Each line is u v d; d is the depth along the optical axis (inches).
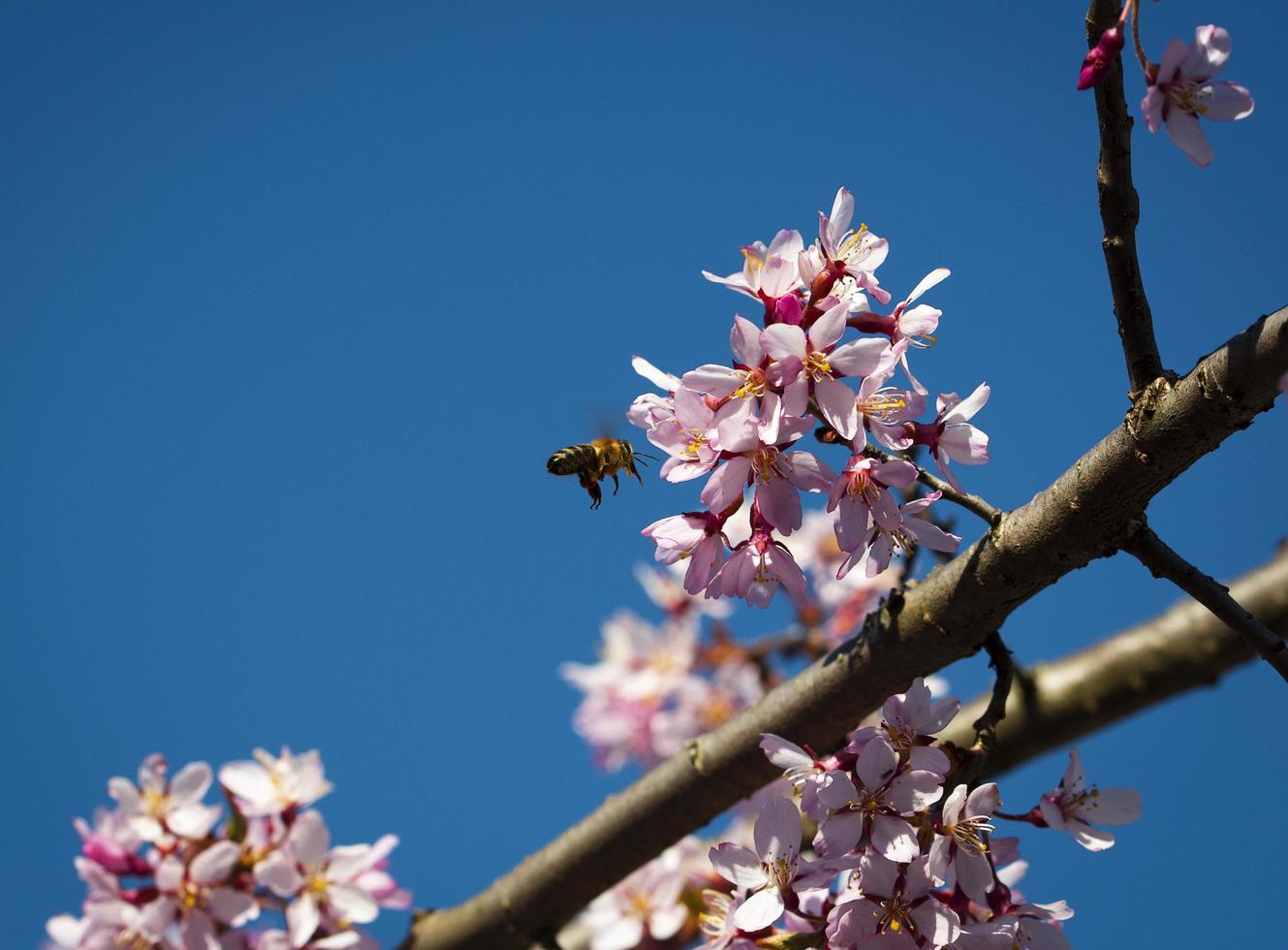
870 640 181.2
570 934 267.6
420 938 226.5
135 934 188.5
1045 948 161.2
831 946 155.8
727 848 165.8
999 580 167.2
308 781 200.8
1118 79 147.8
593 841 210.2
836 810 158.1
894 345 157.8
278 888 192.1
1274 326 143.6
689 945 263.9
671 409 159.9
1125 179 151.1
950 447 167.6
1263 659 156.6
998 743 246.8
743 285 161.8
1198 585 159.0
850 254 161.9
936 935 153.0
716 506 153.9
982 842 157.9
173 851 191.9
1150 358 156.1
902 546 164.2
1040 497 164.7
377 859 205.0
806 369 152.4
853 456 156.5
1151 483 155.8
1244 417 148.8
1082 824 169.8
